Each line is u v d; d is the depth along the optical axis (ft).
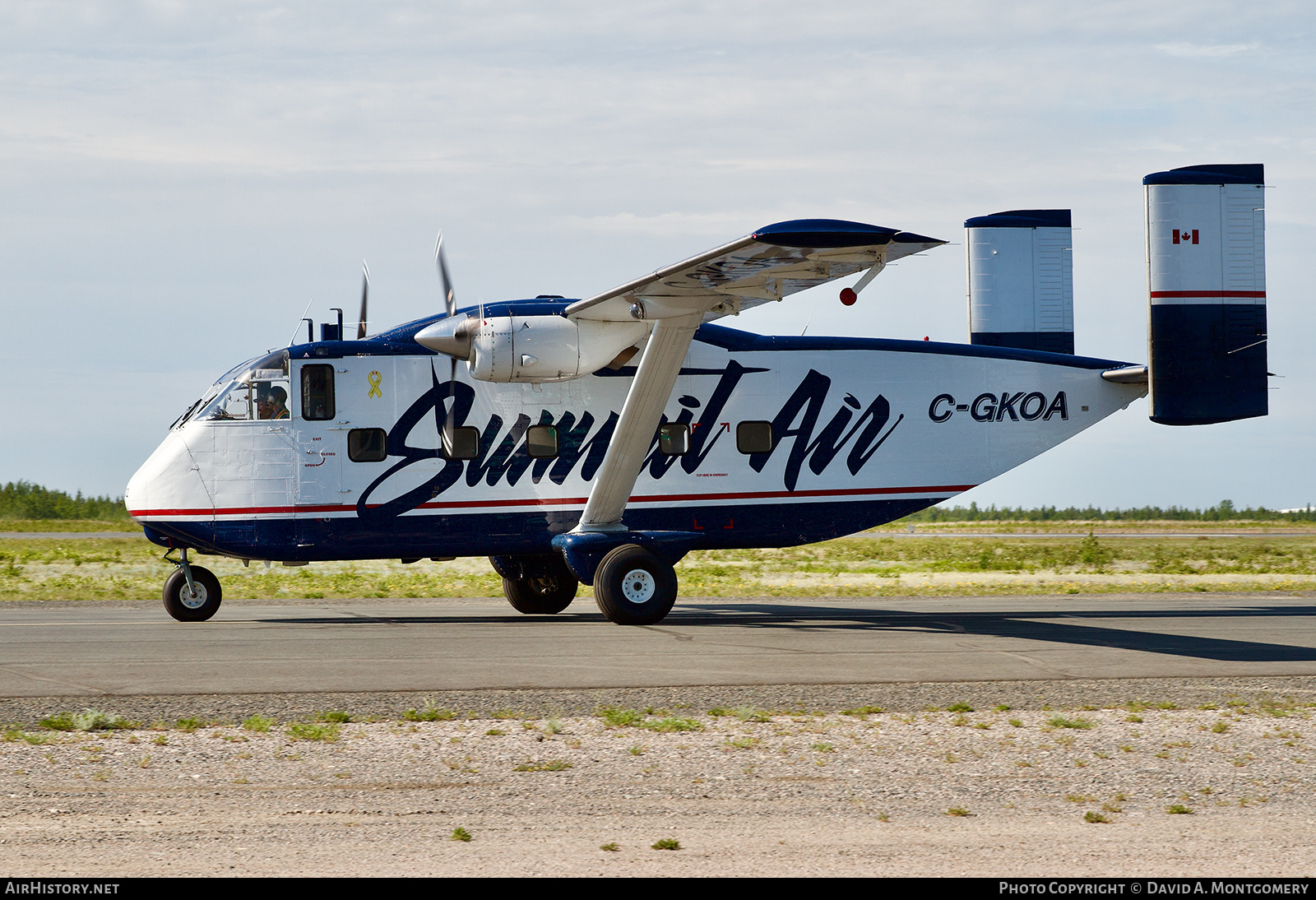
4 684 84.53
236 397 132.05
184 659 98.22
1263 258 141.90
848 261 107.24
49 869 44.98
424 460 134.92
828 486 143.74
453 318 131.13
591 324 127.85
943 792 58.29
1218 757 66.03
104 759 62.80
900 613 147.43
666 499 139.74
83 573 239.50
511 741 68.28
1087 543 369.09
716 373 141.28
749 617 141.18
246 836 49.73
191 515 130.52
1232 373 140.36
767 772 61.93
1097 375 150.61
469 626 127.95
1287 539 505.25
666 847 48.70
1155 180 140.15
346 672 91.35
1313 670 95.45
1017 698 82.48
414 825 51.67
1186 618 140.15
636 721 73.15
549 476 137.80
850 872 45.75
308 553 132.36
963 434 147.43
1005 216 172.04
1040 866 46.78
